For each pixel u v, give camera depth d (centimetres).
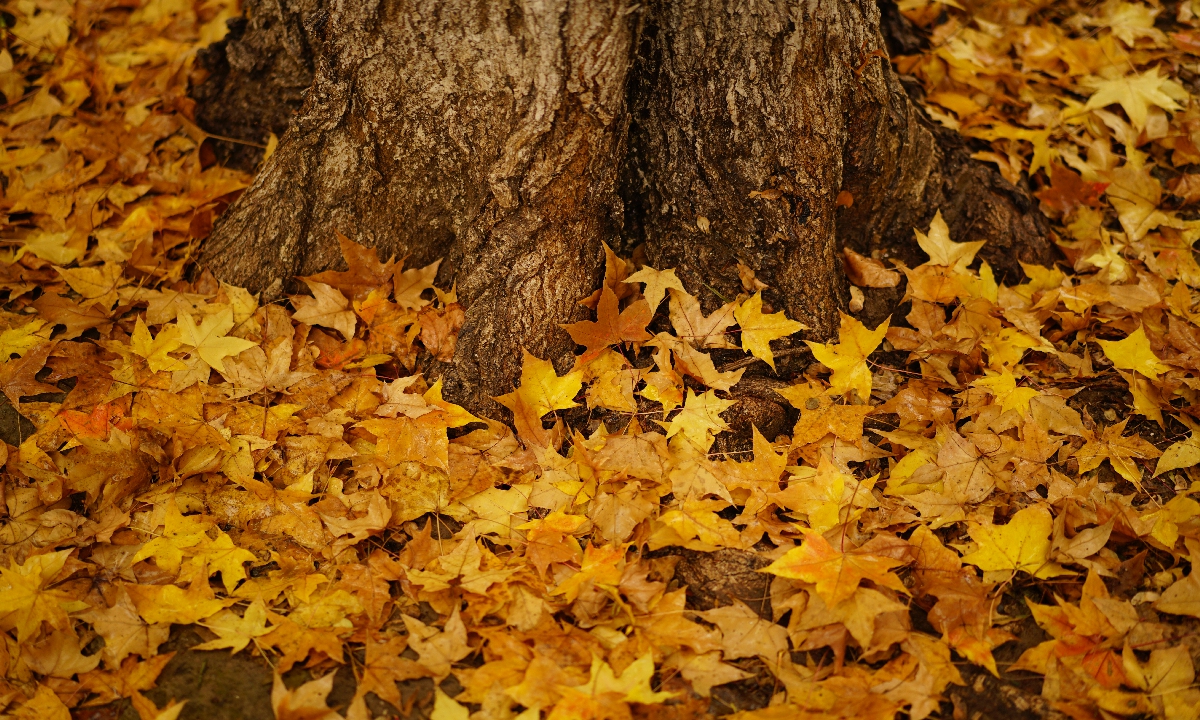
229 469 197
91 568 181
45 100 297
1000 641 170
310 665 168
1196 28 305
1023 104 284
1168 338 223
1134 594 181
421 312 220
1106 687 163
